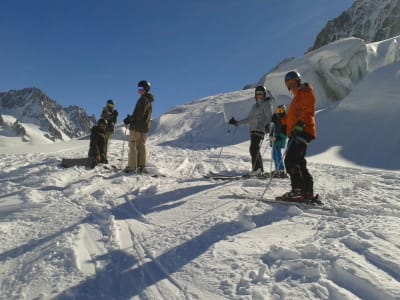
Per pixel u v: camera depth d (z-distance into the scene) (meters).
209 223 3.86
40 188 6.12
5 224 4.08
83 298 2.49
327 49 20.53
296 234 3.38
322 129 14.09
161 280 2.70
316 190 5.53
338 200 4.77
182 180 6.82
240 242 3.25
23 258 3.18
